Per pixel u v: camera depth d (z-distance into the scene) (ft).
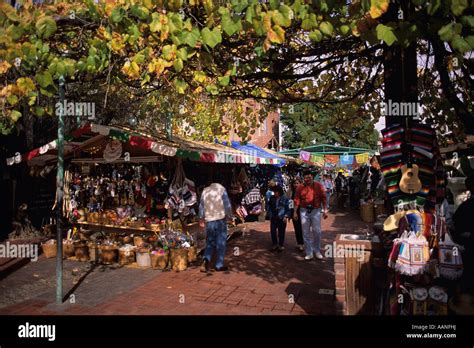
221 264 23.41
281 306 17.04
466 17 8.83
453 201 23.72
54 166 34.09
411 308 11.37
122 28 12.10
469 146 21.03
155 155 26.91
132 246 25.76
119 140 25.81
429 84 21.61
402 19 10.89
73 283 21.06
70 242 27.27
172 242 24.48
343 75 22.39
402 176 12.33
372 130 25.03
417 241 11.39
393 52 13.92
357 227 40.16
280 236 28.84
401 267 11.46
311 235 26.12
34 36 11.43
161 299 18.25
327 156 69.92
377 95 23.71
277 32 10.66
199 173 33.35
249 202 44.73
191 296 18.62
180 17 11.57
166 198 26.32
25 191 32.91
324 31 10.73
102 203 31.04
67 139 25.44
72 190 31.42
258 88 21.35
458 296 11.16
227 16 11.25
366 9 9.75
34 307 17.39
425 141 12.34
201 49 13.64
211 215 23.31
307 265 24.57
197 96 27.84
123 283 20.97
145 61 13.42
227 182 39.99
